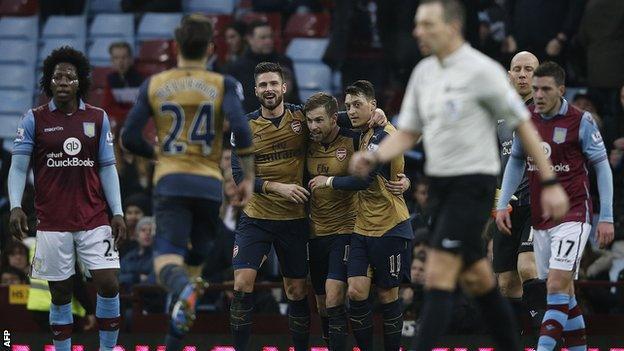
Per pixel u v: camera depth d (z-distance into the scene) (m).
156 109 24.91
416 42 46.28
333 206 31.28
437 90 22.44
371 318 31.28
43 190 30.14
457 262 22.38
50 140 29.94
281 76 31.09
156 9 59.00
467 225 22.22
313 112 30.45
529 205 31.70
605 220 29.33
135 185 44.97
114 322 30.59
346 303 33.88
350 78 49.09
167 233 24.80
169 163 24.97
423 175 41.72
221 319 38.19
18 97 57.88
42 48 59.38
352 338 37.03
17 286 39.03
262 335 37.16
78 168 30.06
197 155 24.94
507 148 32.66
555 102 29.22
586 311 38.12
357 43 50.81
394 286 31.06
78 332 38.31
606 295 38.16
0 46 59.25
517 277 32.72
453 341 35.56
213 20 56.19
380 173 30.62
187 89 24.78
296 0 56.81
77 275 34.31
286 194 30.64
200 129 24.84
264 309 38.84
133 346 36.97
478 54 22.59
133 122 24.80
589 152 29.19
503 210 30.31
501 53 48.03
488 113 22.41
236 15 56.44
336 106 30.89
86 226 30.11
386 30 47.12
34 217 41.41
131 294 39.03
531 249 31.70
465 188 22.28
